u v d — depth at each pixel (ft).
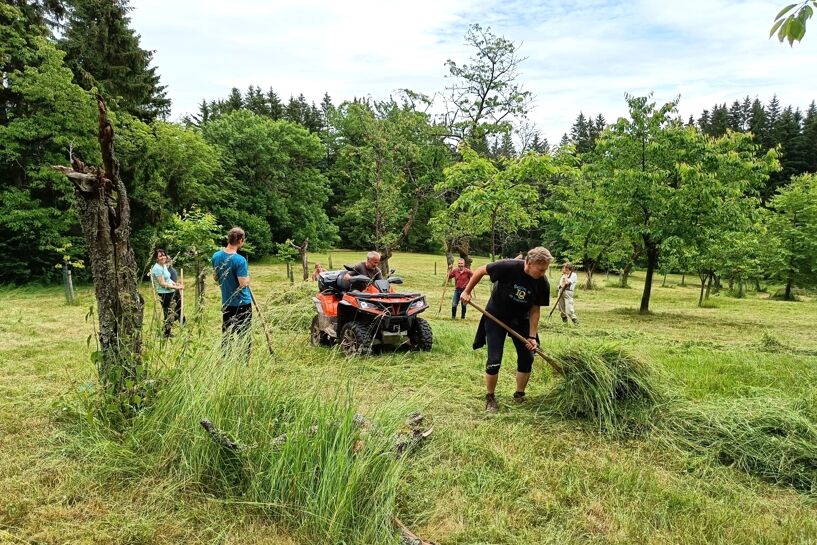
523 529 8.96
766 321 44.52
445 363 21.07
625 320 43.42
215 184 97.04
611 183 48.01
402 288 67.05
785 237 82.12
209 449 10.08
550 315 39.70
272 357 13.00
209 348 12.80
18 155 49.93
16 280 53.98
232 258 17.52
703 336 34.17
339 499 8.69
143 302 12.78
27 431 12.00
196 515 8.93
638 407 14.05
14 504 8.99
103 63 62.18
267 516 8.97
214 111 179.63
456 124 68.13
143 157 60.90
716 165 46.70
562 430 13.69
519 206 46.88
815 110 229.86
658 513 9.54
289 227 116.26
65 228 53.42
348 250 159.74
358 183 77.36
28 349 21.89
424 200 74.54
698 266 56.54
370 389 16.03
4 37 51.55
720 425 13.03
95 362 12.18
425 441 12.10
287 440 9.65
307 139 119.55
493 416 14.56
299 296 28.45
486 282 77.15
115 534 8.37
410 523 9.04
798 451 11.82
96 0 61.82
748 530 9.12
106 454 10.53
